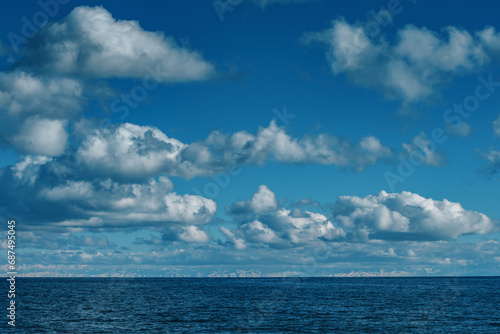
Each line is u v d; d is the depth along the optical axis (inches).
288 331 3058.6
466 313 4190.5
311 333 2974.9
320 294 7386.8
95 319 3690.9
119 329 3129.9
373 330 3102.9
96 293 7849.4
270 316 3905.0
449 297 6525.6
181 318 3769.7
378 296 6796.3
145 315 4003.4
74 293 7765.8
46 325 3314.5
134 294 7534.5
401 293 7736.2
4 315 3909.9
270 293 7829.7
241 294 7495.1
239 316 3912.4
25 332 2994.6
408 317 3848.4
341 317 3833.7
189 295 7234.3
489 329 3159.5
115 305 5103.3
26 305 4953.3
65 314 4060.0
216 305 5108.3
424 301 5689.0
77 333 2952.8
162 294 7554.1
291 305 5078.7
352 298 6299.2
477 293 7765.8
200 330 3093.0
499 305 5093.5
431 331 3061.0
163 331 3046.3
